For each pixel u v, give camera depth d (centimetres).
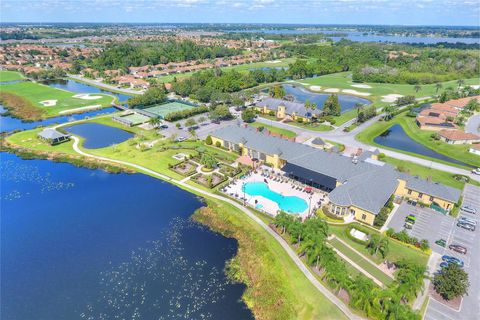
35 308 5553
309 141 12738
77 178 9988
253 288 5934
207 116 15700
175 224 7806
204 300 5700
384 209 7894
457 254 6612
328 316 5203
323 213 7988
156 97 17975
